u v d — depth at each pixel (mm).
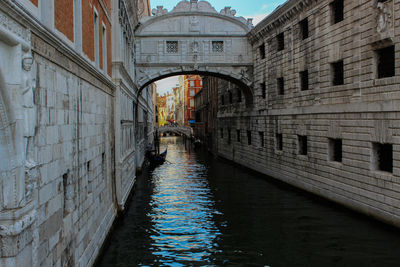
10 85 4480
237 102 31375
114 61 14039
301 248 10891
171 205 16844
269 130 23578
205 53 25891
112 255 10453
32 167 4969
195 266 9719
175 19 25609
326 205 16109
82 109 8297
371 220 13211
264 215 14727
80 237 7910
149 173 27984
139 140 29656
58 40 6086
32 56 5121
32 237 5035
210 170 29359
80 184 8008
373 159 13250
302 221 13672
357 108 13930
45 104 5684
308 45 18094
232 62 26172
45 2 5688
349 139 14570
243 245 11281
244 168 29281
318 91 17141
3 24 4156
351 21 14398
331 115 15914
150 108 54906
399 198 11711
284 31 20922
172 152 48625
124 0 16375
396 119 11867
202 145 55125
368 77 13430
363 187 13664
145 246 11227
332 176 15930
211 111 44969
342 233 12078
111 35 14172
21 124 4629
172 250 10883
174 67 25625
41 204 5453
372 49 13172
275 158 22641
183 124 101625
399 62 11781
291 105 20234
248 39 26312
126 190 16547
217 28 26062
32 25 4941
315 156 17469
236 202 17234
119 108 14047
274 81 22625
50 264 5836
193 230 12859
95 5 10484
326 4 16297
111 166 13078
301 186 19047
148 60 25375
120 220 14086
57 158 6293
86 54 9047
